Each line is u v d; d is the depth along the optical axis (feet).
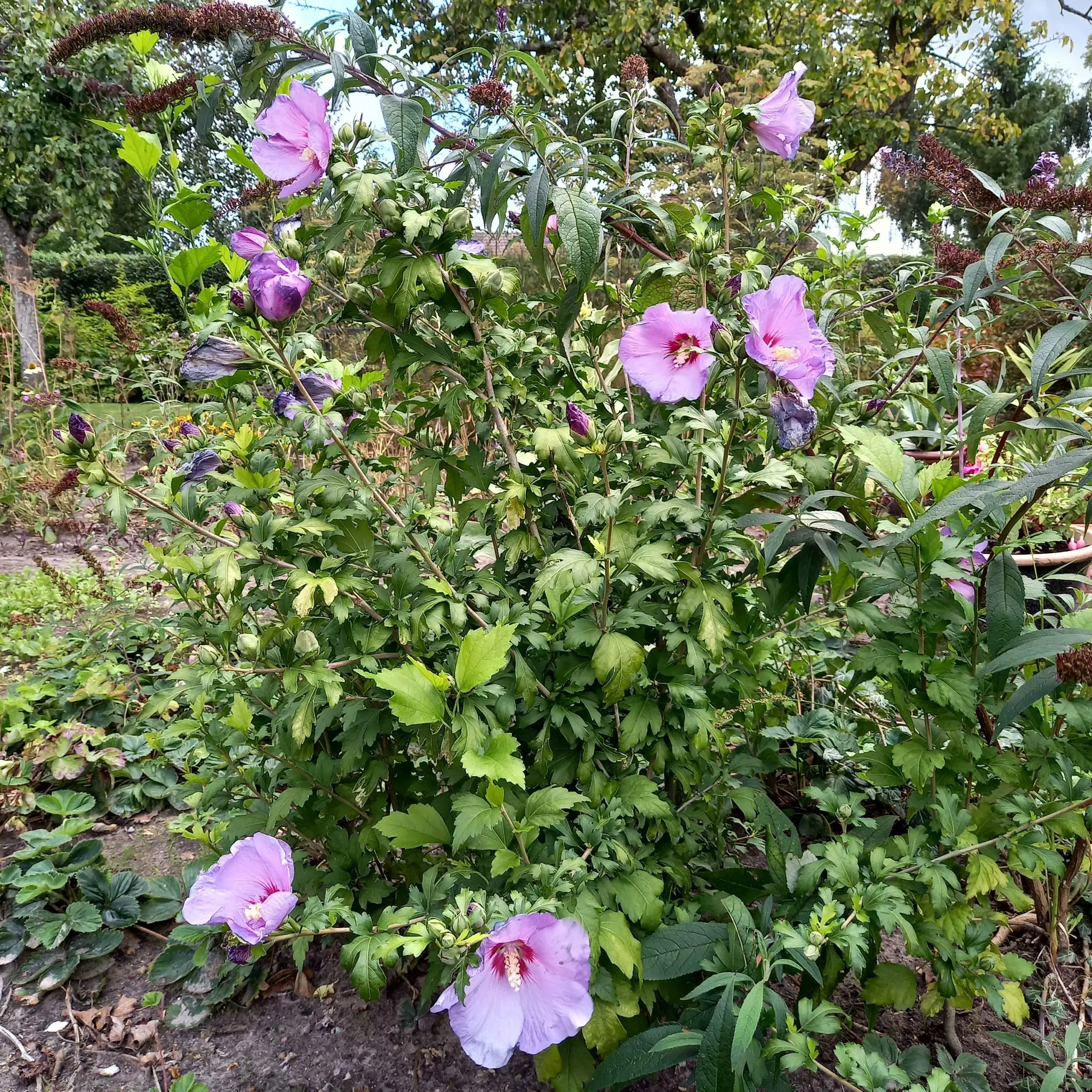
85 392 25.54
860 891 4.59
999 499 4.07
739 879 5.62
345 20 5.15
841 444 6.66
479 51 5.62
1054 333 4.55
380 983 4.08
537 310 6.77
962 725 5.07
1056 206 5.78
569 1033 3.86
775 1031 4.38
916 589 5.04
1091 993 6.23
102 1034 6.46
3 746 9.92
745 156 6.82
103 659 12.03
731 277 5.64
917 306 7.93
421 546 5.84
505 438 5.73
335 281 5.78
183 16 5.23
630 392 6.49
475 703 4.54
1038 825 5.03
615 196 6.09
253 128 5.79
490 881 5.24
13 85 29.81
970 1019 6.12
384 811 6.26
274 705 6.38
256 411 6.44
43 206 33.24
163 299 39.70
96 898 7.56
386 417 6.75
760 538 8.20
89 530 18.16
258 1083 5.94
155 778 9.59
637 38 37.17
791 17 39.09
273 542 5.58
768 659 7.44
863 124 38.99
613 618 5.28
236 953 4.62
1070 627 5.03
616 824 5.16
